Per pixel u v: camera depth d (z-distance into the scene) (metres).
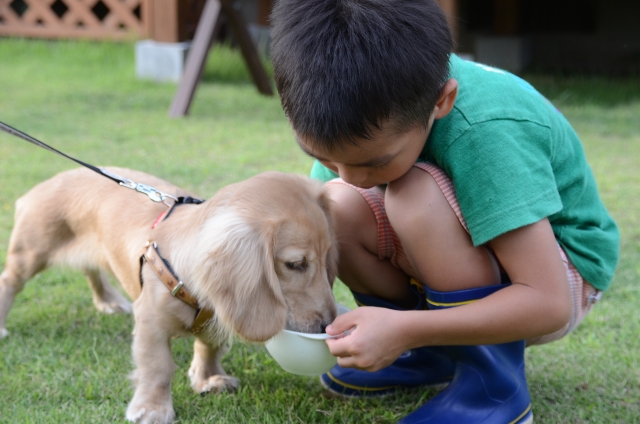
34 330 1.67
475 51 5.64
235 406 1.44
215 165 2.76
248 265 1.37
